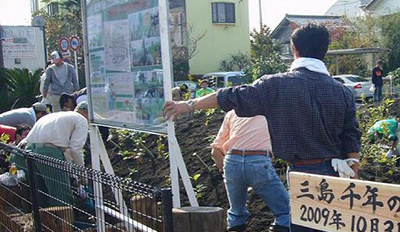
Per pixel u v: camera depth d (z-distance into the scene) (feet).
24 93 50.93
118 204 13.41
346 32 135.64
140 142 27.32
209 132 28.66
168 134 14.97
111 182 12.42
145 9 15.58
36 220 16.74
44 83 36.83
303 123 11.71
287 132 11.79
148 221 11.34
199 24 124.77
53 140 20.90
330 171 11.97
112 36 17.52
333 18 176.65
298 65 12.01
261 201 19.44
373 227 9.15
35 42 72.18
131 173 26.05
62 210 15.24
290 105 11.70
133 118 16.67
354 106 12.17
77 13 120.37
